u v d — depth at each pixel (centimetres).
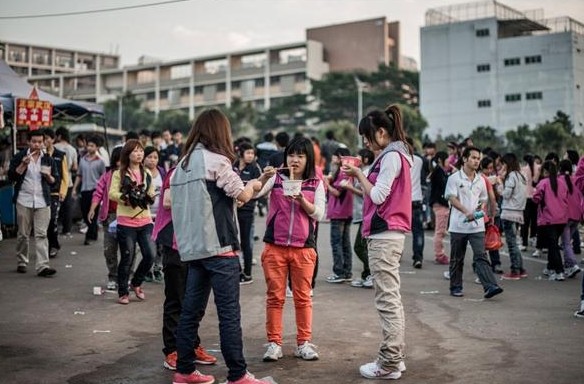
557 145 6012
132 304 796
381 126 531
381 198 509
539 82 7525
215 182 480
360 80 8231
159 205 555
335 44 10031
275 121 8456
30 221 977
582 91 7531
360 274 1051
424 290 909
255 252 1243
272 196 575
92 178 1288
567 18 7912
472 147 852
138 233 803
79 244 1296
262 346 615
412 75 8462
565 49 7394
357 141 6581
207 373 532
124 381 511
